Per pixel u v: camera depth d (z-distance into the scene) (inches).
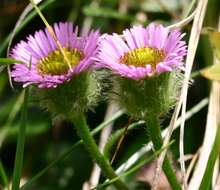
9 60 9.4
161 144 9.7
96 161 10.0
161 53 9.4
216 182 10.8
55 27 9.8
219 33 8.9
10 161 14.5
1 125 14.4
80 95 9.4
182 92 10.1
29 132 14.4
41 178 14.4
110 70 9.4
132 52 9.5
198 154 11.7
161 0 15.0
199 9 10.8
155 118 9.6
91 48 9.3
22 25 12.1
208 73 8.7
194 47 10.5
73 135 14.8
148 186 12.3
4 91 15.2
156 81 9.2
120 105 9.4
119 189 10.1
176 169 12.4
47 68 9.5
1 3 15.6
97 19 14.9
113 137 10.5
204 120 13.8
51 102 9.4
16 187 9.8
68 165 14.5
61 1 14.9
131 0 15.0
